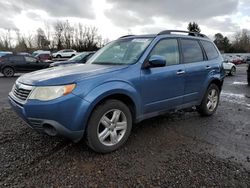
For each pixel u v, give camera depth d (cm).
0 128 444
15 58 1673
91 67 375
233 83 1233
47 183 273
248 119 527
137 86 368
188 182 278
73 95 303
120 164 316
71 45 5838
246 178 288
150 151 355
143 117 393
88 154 342
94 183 274
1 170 297
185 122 495
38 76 337
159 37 423
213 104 548
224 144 386
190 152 354
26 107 307
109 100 342
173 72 424
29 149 355
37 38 6350
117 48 443
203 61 506
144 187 268
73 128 308
